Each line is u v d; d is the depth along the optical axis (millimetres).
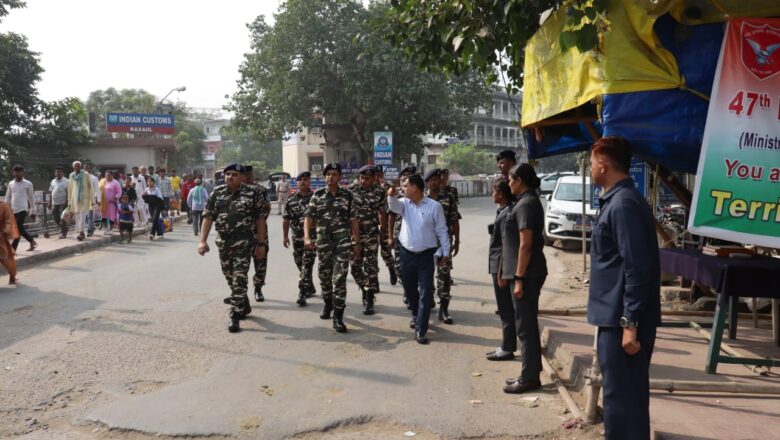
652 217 3354
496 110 75750
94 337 6582
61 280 10195
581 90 4738
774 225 4355
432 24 7137
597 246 3492
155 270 11250
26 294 8961
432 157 66375
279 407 4684
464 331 6965
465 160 62562
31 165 29797
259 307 8125
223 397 4887
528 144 7027
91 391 5000
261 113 34312
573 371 5297
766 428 3918
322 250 7152
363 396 4922
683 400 4480
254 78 33281
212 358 5887
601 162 3459
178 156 54781
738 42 4379
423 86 29844
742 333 6441
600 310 3441
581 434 4191
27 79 30141
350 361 5820
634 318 3227
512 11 5953
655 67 4414
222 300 8484
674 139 4438
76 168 15508
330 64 31109
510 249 5207
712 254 5531
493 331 6965
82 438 4168
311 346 6305
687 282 8484
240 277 6930
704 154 4340
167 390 5035
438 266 7207
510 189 5480
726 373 5062
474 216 24531
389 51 29016
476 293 9195
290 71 31453
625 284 3271
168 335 6668
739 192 4355
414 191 6480
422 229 6422
